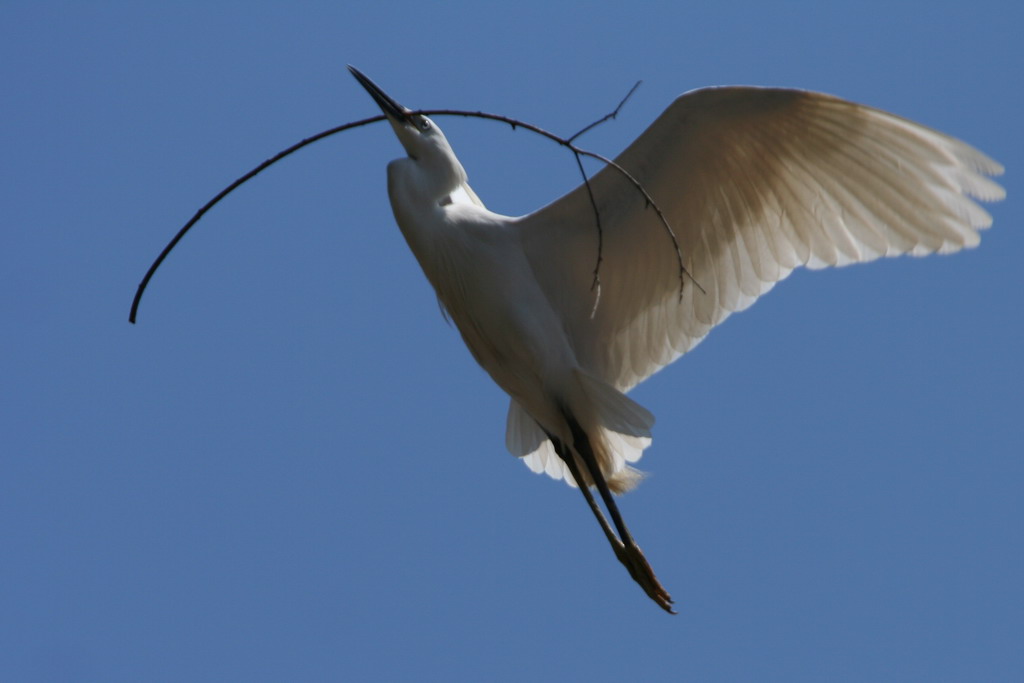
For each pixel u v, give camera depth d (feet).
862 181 33.55
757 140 33.47
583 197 34.99
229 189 29.86
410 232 36.24
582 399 36.29
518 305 36.01
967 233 32.94
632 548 34.88
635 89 28.76
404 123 36.91
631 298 36.52
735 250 35.29
